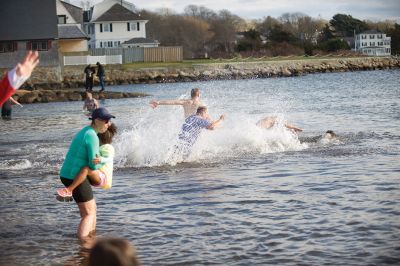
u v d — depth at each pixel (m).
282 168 14.73
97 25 118.56
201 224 10.12
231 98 41.81
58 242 9.44
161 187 13.11
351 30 163.50
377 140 18.73
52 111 38.12
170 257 8.55
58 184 13.91
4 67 71.62
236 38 151.25
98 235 9.70
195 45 150.62
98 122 9.70
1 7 72.06
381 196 11.44
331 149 17.25
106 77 74.06
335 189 12.22
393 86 51.09
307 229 9.56
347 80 64.94
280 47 112.94
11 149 19.53
